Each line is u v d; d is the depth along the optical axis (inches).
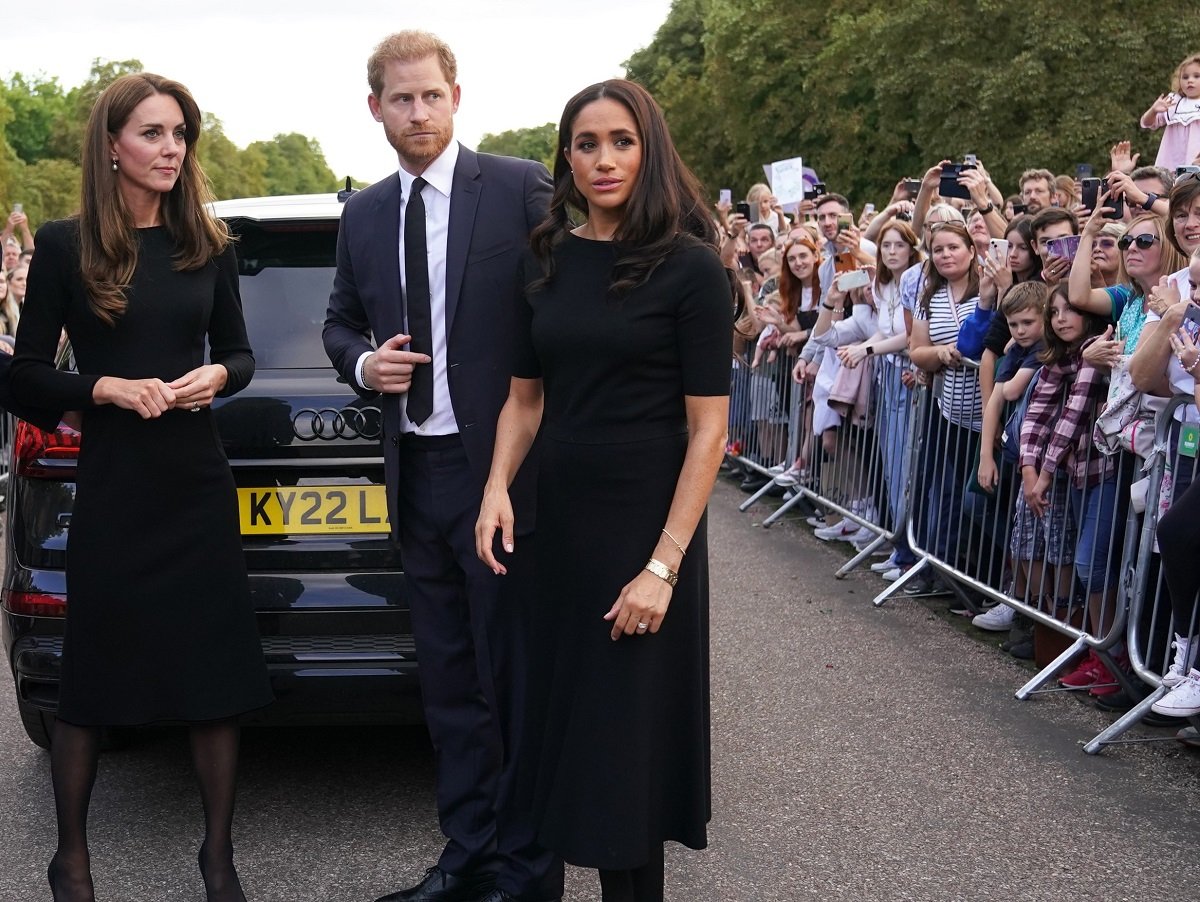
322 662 144.1
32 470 148.3
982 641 223.6
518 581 125.0
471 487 126.1
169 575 124.0
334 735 180.4
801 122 1626.5
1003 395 219.5
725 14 1748.3
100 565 123.0
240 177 4726.9
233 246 133.9
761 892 132.5
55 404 121.0
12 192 2856.8
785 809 153.3
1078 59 1221.7
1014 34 1259.8
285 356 150.3
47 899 133.2
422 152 123.5
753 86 1652.3
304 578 144.9
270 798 158.7
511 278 125.2
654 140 102.1
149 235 125.0
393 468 128.2
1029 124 1245.1
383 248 128.1
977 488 227.5
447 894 129.0
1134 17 1241.4
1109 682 191.8
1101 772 163.2
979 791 157.5
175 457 124.0
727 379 102.6
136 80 121.3
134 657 123.6
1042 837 144.3
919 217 288.4
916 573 252.7
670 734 105.7
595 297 103.3
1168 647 174.4
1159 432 171.3
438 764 132.3
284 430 144.5
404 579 145.2
